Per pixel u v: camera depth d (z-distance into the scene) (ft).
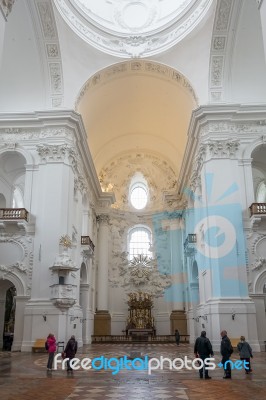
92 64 60.64
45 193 53.36
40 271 50.31
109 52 60.08
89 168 71.72
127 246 90.43
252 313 47.83
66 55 57.00
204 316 53.62
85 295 68.90
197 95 59.16
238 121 55.72
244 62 56.70
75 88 59.21
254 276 49.88
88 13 57.82
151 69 64.23
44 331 47.78
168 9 59.98
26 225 52.34
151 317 80.79
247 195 53.06
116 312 85.10
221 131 55.21
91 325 75.10
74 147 58.49
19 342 48.78
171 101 71.77
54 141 55.47
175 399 19.38
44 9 49.83
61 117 55.52
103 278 84.28
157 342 71.97
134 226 92.17
